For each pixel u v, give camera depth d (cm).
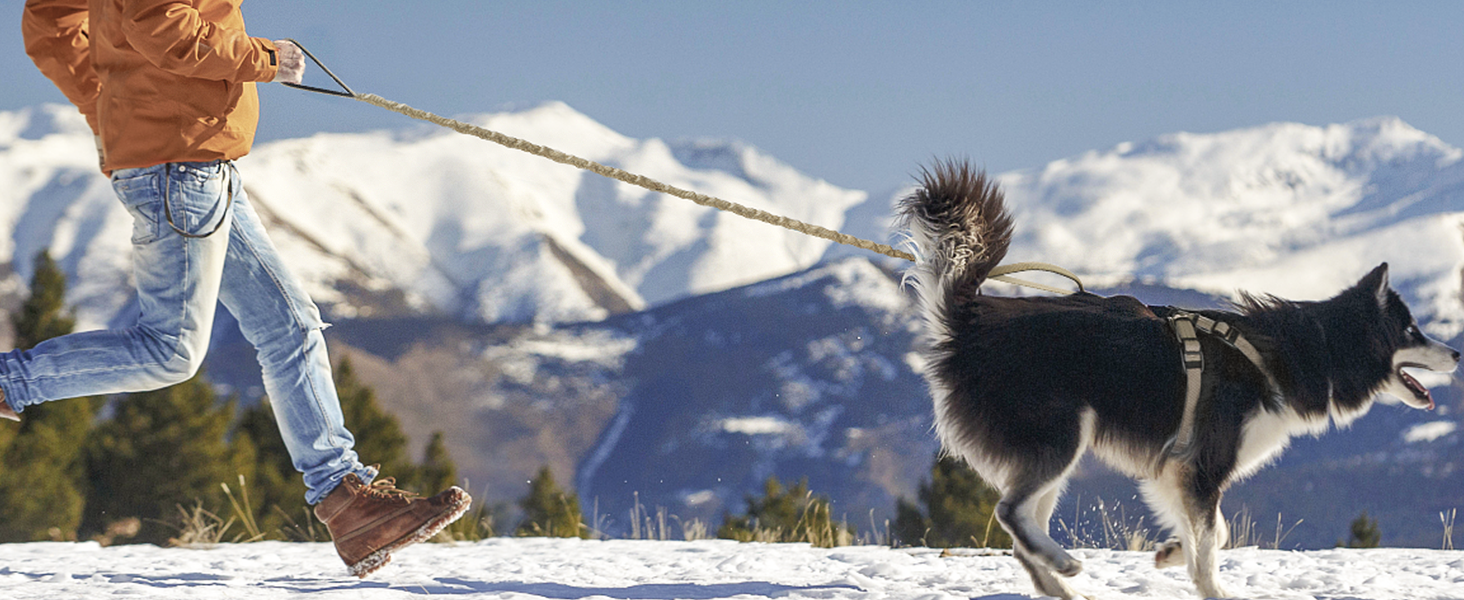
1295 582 508
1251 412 489
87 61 436
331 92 453
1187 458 480
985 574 548
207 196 406
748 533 973
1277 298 518
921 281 517
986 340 495
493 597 446
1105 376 479
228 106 411
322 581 493
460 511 446
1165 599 467
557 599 454
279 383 438
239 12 421
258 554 662
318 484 446
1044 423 480
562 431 16775
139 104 397
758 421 15500
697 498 14250
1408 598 466
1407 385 530
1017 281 533
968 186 514
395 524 444
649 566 593
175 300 408
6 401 404
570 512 1088
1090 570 564
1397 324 525
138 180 400
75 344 407
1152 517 507
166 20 381
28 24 432
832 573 564
